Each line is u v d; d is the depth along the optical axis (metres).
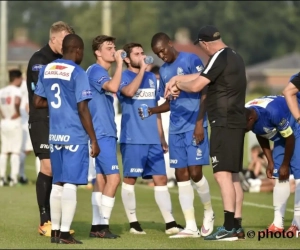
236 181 29.69
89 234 30.91
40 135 31.05
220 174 28.28
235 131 28.08
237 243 27.33
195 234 30.61
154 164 31.88
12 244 27.22
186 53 31.34
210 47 28.64
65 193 27.48
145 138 31.67
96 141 27.38
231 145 28.06
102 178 30.73
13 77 54.47
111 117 30.34
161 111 30.75
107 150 30.16
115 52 30.52
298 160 30.91
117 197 47.38
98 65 30.47
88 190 51.12
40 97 28.36
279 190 31.30
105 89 29.81
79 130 27.44
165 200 31.92
